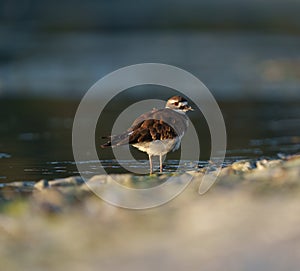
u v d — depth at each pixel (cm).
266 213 841
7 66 3609
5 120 2211
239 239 751
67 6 5881
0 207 968
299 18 5628
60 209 954
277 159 1339
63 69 3519
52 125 2106
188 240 770
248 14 5816
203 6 6184
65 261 736
